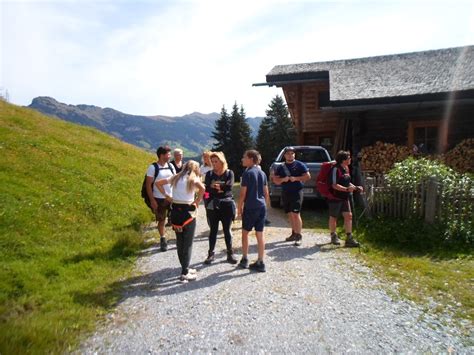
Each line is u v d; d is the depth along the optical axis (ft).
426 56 45.01
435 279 14.60
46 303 12.56
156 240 22.31
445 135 34.68
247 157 16.55
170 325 11.28
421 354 9.48
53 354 9.44
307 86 52.21
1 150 31.83
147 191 19.61
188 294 13.71
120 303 13.00
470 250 17.72
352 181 35.99
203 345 10.09
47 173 30.25
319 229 24.21
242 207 16.30
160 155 19.74
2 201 21.68
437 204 19.93
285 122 166.71
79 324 11.20
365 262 17.04
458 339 10.19
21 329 10.20
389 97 32.37
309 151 33.19
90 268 16.52
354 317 11.61
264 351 9.75
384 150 35.19
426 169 22.07
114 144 57.52
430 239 19.01
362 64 47.78
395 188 22.48
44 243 18.78
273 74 51.06
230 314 11.98
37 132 44.98
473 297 12.83
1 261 15.58
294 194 20.30
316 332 10.70
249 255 18.62
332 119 51.29
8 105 56.44
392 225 21.15
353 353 9.57
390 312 11.93
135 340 10.38
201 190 15.40
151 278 15.58
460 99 30.40
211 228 17.35
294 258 17.90
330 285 14.32
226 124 170.09
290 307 12.41
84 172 34.58
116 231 23.21
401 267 16.19
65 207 24.21
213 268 16.72
